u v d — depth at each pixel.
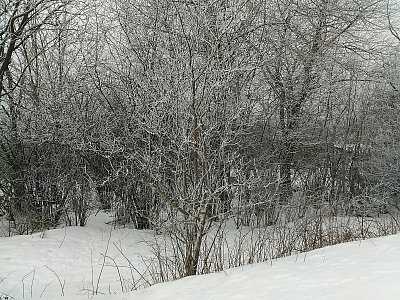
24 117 10.38
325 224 8.52
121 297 5.38
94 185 9.91
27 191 10.33
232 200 7.42
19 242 8.38
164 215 9.61
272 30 11.13
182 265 6.66
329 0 12.21
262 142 10.99
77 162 10.25
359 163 12.55
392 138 12.27
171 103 6.73
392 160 12.16
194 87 6.29
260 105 10.72
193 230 6.25
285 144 11.51
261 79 10.67
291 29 11.75
